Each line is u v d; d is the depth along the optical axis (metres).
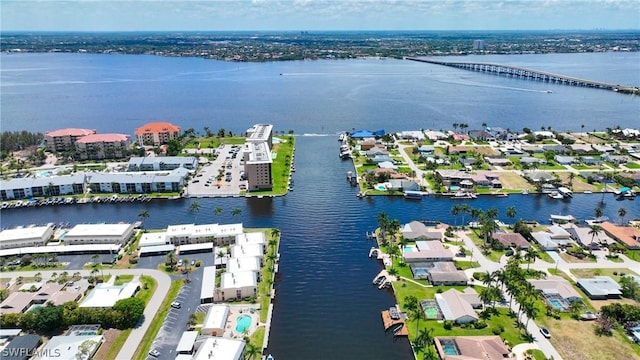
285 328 144.62
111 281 164.88
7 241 191.00
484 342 129.00
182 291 159.38
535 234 196.62
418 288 162.62
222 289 153.50
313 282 170.88
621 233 195.12
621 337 133.62
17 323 137.88
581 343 131.25
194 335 133.25
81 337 131.75
